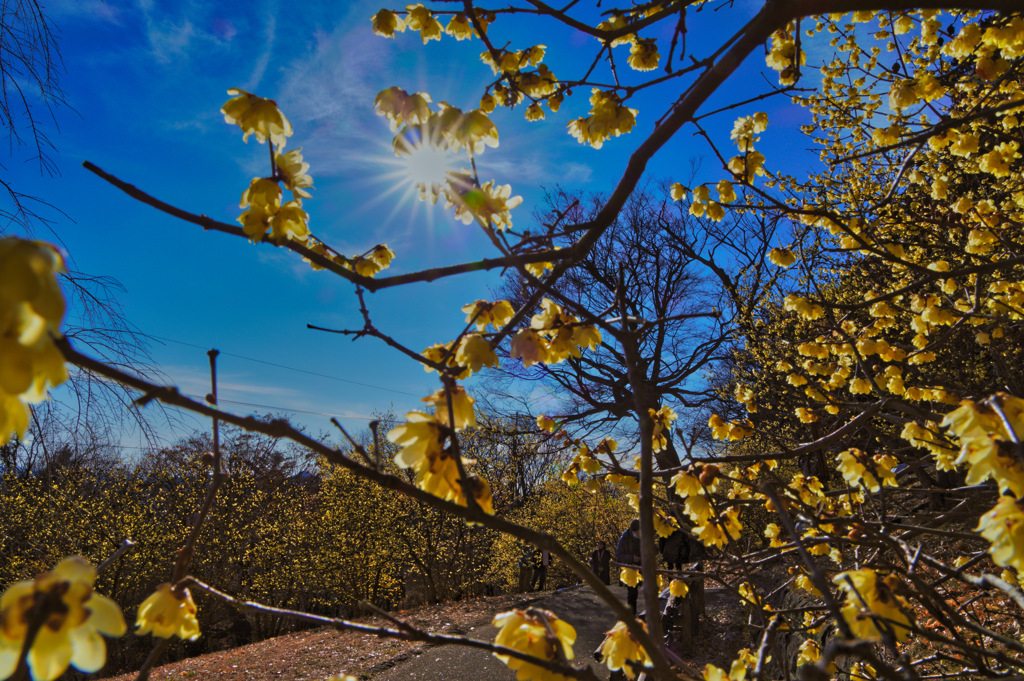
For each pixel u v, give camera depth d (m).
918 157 4.39
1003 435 0.97
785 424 6.54
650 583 1.08
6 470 11.36
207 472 15.03
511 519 16.09
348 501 15.25
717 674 1.36
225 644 16.84
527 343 1.40
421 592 18.06
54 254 0.59
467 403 1.20
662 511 2.72
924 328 3.43
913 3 1.70
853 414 3.88
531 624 0.96
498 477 15.73
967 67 3.33
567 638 0.99
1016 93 3.34
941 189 3.58
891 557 2.42
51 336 0.58
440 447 1.04
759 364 7.42
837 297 5.80
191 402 0.67
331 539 15.72
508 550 16.00
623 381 12.48
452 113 1.60
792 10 1.72
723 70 1.78
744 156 2.64
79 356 0.62
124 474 14.48
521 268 1.58
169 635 1.01
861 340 3.18
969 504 1.82
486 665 6.73
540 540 0.87
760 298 7.60
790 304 3.26
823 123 5.79
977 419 1.00
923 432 2.10
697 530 1.94
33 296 0.54
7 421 0.58
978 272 2.66
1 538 11.95
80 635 0.66
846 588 1.00
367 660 7.22
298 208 1.39
